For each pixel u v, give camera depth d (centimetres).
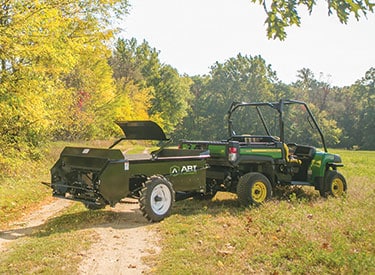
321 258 502
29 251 562
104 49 1839
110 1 1688
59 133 2714
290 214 760
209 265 500
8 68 1212
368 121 7750
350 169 1869
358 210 808
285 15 381
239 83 8919
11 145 1379
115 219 777
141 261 534
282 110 930
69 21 1408
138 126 841
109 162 698
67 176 790
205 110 8712
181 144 962
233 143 852
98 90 3278
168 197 765
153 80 7606
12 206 913
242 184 847
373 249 552
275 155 912
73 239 619
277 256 521
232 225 704
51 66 1308
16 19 1106
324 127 7738
